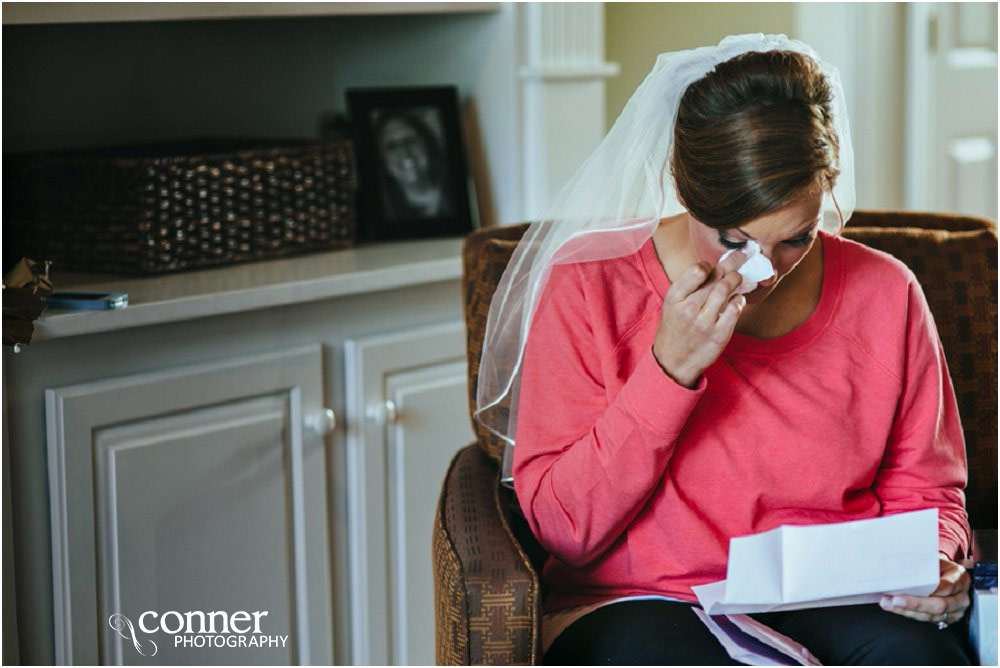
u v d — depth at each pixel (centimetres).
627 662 122
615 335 134
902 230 164
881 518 119
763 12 289
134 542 179
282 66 253
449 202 239
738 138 118
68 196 197
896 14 297
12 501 167
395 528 213
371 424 206
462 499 143
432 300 214
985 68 316
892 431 139
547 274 138
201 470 185
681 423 123
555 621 133
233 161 203
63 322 166
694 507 132
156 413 179
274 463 195
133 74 230
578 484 127
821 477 132
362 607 210
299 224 215
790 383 133
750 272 120
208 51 240
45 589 172
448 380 217
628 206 136
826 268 138
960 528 136
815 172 117
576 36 238
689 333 120
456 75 245
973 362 159
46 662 174
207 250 201
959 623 127
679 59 127
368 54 257
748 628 120
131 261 193
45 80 217
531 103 236
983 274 162
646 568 133
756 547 116
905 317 138
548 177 237
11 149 213
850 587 118
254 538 194
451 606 125
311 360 197
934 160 307
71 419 170
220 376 186
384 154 233
